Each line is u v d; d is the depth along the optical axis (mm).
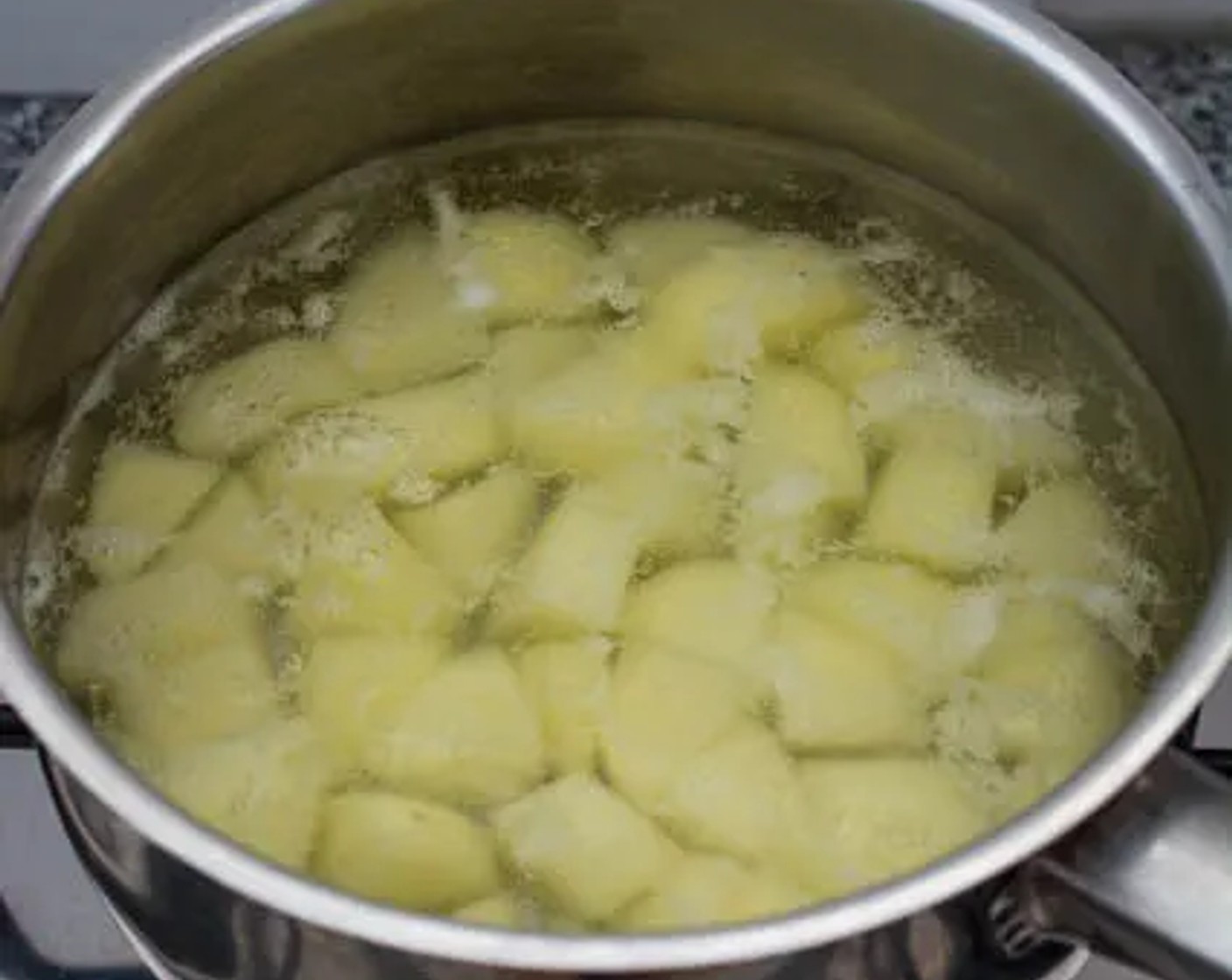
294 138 441
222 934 325
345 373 438
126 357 441
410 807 371
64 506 424
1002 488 425
